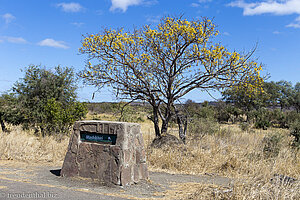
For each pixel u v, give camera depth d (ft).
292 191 19.01
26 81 59.06
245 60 41.60
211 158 32.53
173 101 43.80
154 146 36.70
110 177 20.74
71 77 61.16
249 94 43.09
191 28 39.83
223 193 18.47
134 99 43.65
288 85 221.66
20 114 60.18
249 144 42.37
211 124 55.98
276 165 30.04
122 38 42.29
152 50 42.65
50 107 48.65
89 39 42.34
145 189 20.63
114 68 41.78
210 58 40.68
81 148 22.17
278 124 136.36
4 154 30.55
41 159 30.58
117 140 21.02
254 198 17.84
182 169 29.78
